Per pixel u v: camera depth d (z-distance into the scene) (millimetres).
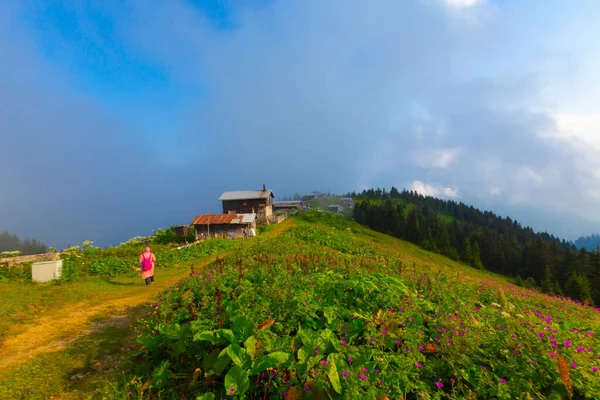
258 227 43625
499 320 5156
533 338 4355
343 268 9273
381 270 10641
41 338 7074
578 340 4754
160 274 15898
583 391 3611
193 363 4676
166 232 39219
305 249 20469
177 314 5871
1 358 5973
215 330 4531
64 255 21219
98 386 4797
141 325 7434
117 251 25500
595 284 57500
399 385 3623
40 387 4840
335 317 5090
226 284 7043
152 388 4305
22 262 18031
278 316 5070
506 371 3854
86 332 7422
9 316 8445
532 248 90000
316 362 3686
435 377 4027
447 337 4480
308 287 6203
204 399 3621
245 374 3705
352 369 3602
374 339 4297
